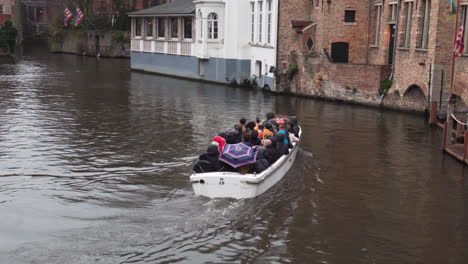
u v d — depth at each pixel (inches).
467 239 372.8
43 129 711.1
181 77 1494.8
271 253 343.0
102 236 360.5
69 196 443.2
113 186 470.0
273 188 469.1
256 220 393.7
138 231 368.8
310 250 349.1
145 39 1654.8
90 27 2438.5
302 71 1067.9
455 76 752.3
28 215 400.8
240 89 1221.7
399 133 707.4
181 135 682.8
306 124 764.0
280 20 1098.7
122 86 1264.8
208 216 396.8
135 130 714.2
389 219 405.7
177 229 373.4
